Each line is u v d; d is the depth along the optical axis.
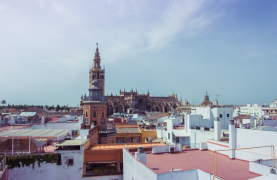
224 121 53.50
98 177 31.69
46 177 30.45
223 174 21.17
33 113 108.69
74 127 55.47
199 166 24.11
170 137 47.19
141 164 21.83
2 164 27.16
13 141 33.28
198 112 57.00
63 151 31.09
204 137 38.72
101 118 52.78
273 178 16.84
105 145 37.69
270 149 24.88
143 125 71.81
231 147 27.83
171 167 23.84
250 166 21.78
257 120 53.78
